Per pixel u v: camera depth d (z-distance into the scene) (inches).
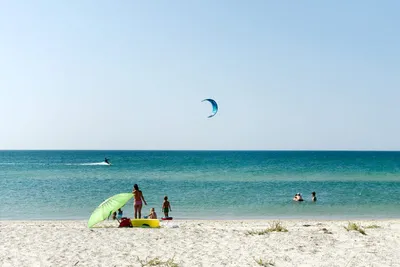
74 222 809.5
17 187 1633.9
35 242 498.3
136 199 776.3
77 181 1927.9
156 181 1942.7
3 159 5319.9
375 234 546.9
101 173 2527.1
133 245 484.4
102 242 499.8
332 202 1211.9
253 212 1024.2
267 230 587.8
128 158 5777.6
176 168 3154.5
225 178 2137.1
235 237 530.6
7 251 453.7
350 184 1803.6
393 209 1079.6
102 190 1535.4
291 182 1894.7
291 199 1277.1
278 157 6619.1
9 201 1224.8
